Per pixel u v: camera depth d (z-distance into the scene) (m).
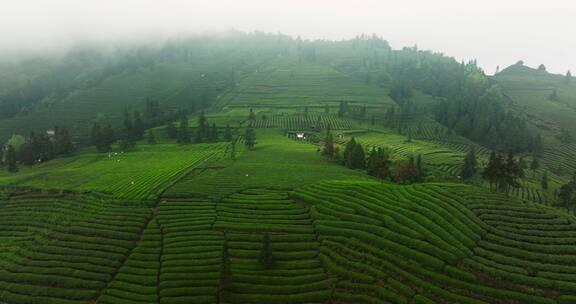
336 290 54.50
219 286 55.59
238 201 80.81
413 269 56.16
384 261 58.53
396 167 98.06
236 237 67.25
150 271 60.94
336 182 86.88
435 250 57.69
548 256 54.25
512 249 56.03
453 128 199.88
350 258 60.50
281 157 126.69
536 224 61.22
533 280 50.69
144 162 127.12
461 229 61.16
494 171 77.94
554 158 163.75
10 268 63.72
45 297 57.91
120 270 61.97
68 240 70.62
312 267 59.88
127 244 68.12
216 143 160.62
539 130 196.00
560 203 93.00
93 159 140.25
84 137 184.75
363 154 112.44
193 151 144.75
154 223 73.94
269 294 54.75
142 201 83.81
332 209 73.44
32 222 77.94
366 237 64.12
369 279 55.22
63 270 62.22
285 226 69.81
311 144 157.50
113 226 73.44
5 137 186.75
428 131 195.88
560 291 49.62
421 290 52.34
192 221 73.38
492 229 60.22
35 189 94.50
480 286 51.06
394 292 52.50
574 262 53.50
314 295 53.59
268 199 81.38
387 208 70.69
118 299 55.94
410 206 69.69
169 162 124.62
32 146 144.88
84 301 57.00
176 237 68.44
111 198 86.62
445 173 117.25
